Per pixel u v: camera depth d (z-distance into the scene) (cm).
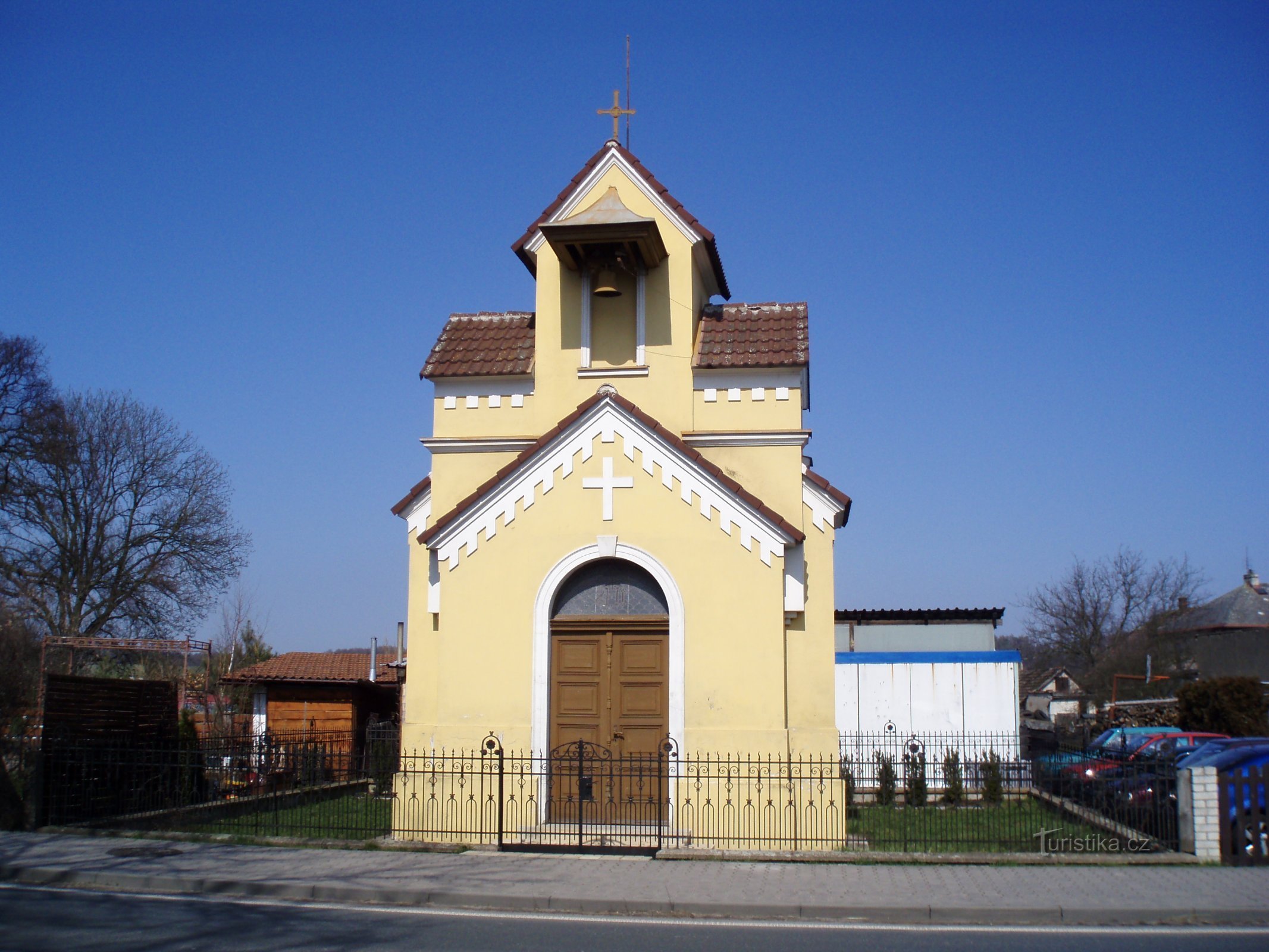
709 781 1659
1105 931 1161
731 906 1227
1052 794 2206
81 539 4359
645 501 1739
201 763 1995
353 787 2284
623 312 1945
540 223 1967
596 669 1739
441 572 1767
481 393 1953
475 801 1705
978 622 3203
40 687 2345
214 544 4656
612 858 1512
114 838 1658
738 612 1698
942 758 2633
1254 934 1149
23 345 4191
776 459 1839
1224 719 3422
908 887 1323
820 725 1722
